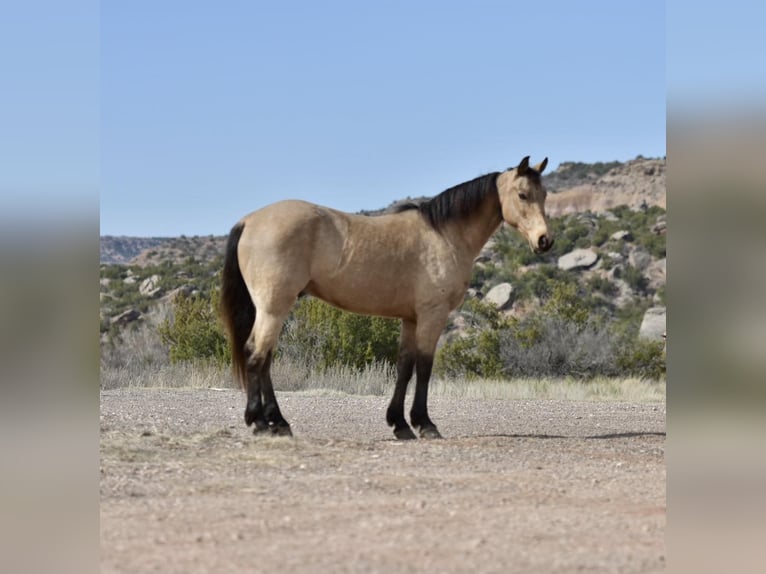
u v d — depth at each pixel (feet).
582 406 52.13
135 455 26.20
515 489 22.39
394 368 68.64
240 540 16.58
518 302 132.57
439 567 14.75
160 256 185.47
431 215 32.27
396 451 28.58
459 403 53.31
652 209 177.47
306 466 25.40
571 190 220.23
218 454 27.04
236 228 31.42
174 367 67.46
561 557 15.47
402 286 31.65
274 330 30.35
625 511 19.70
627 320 130.21
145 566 14.65
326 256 30.86
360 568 14.64
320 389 60.08
